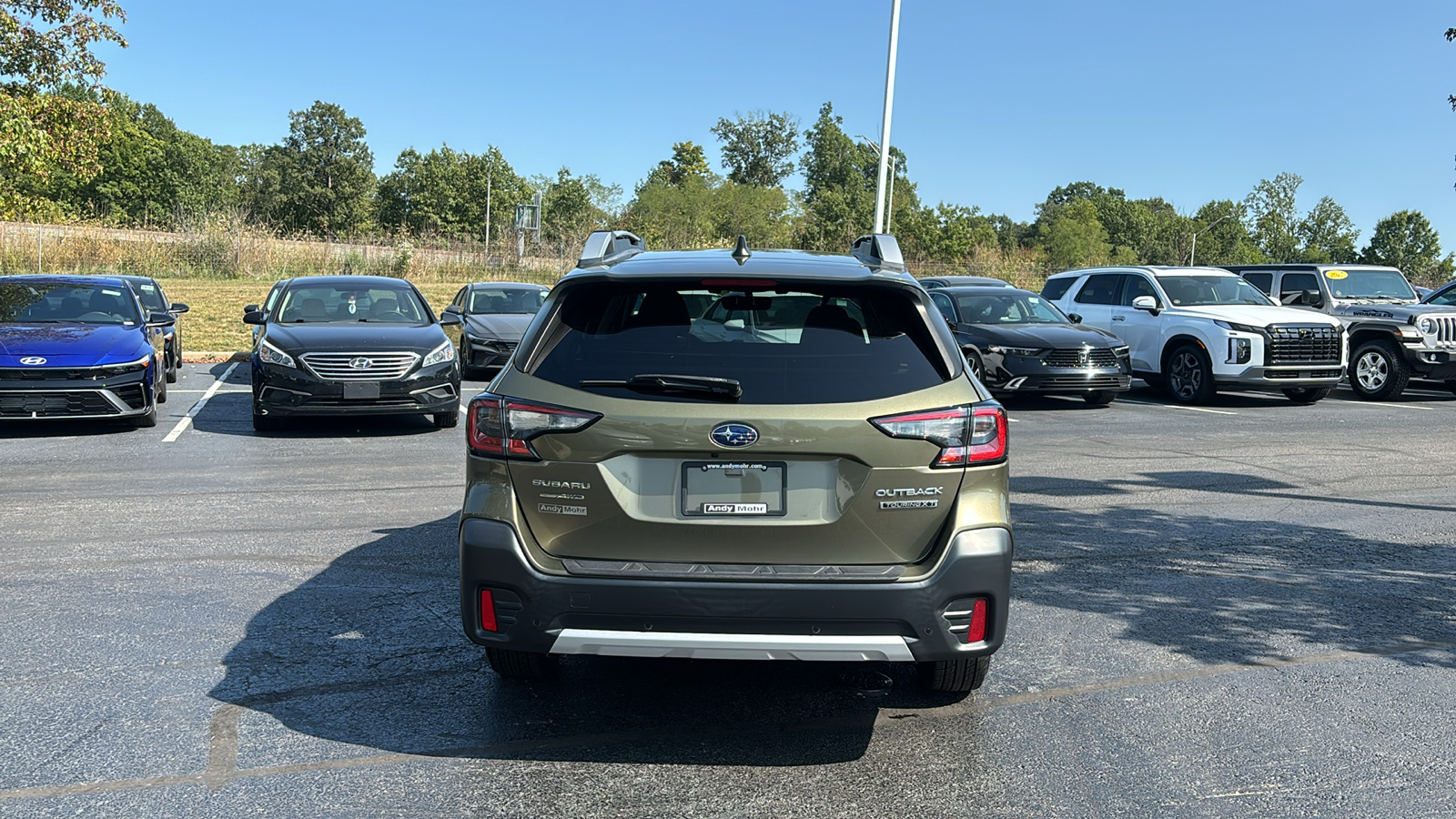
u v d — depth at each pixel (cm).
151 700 409
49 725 385
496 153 10581
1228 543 680
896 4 2247
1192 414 1393
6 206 1923
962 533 347
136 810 323
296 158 11731
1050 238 10288
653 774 353
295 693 418
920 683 418
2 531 682
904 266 404
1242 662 464
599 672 448
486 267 4528
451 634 490
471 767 356
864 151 12006
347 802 330
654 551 347
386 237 4659
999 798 337
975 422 351
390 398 1097
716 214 8169
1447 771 359
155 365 1159
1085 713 407
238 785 340
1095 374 1409
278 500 788
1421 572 616
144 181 10100
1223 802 336
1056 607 542
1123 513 766
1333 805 334
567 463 347
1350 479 914
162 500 785
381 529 696
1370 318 1603
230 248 4041
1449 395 1692
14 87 1833
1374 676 450
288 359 1088
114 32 1895
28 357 1055
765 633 341
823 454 342
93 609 521
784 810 328
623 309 369
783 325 362
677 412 341
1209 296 1608
